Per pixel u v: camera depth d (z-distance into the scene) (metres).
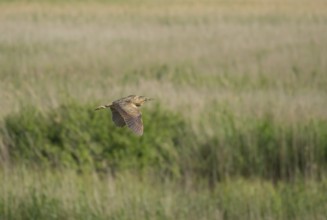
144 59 51.53
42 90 36.78
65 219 24.45
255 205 25.67
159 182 28.25
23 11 85.56
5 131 30.27
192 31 68.25
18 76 43.53
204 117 32.28
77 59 50.16
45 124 30.77
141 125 13.62
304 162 30.42
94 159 29.94
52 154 29.77
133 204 24.84
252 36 63.41
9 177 26.97
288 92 38.81
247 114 33.25
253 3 99.81
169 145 30.52
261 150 30.78
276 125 31.61
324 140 30.81
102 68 48.00
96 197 24.86
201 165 30.44
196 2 102.00
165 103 34.09
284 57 50.72
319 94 38.62
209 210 25.20
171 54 53.94
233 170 30.28
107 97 34.66
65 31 66.44
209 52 54.78
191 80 43.06
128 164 29.77
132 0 105.06
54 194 25.36
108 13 86.88
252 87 41.00
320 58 50.22
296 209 25.70
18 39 61.03
